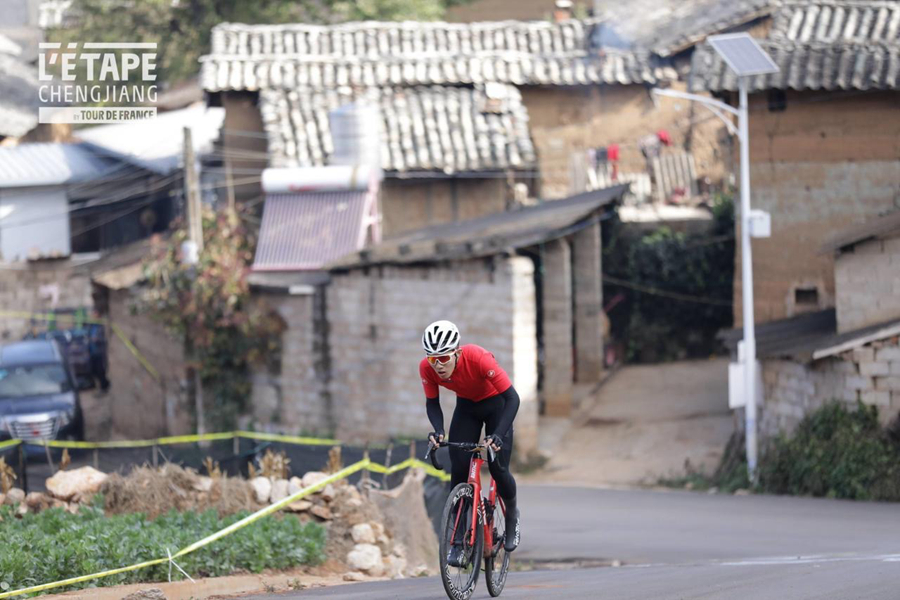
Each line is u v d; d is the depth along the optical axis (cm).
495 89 8362
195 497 3509
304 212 7656
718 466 6100
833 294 6212
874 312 5441
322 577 3094
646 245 8619
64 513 3164
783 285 6359
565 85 8906
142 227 10469
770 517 4597
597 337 7931
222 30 9331
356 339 7125
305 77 8538
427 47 9556
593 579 2841
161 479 3503
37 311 10106
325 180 7625
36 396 7369
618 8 10012
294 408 7475
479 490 2266
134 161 9294
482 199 8150
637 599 2186
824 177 6191
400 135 8081
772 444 5675
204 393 7725
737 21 8994
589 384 7962
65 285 10175
